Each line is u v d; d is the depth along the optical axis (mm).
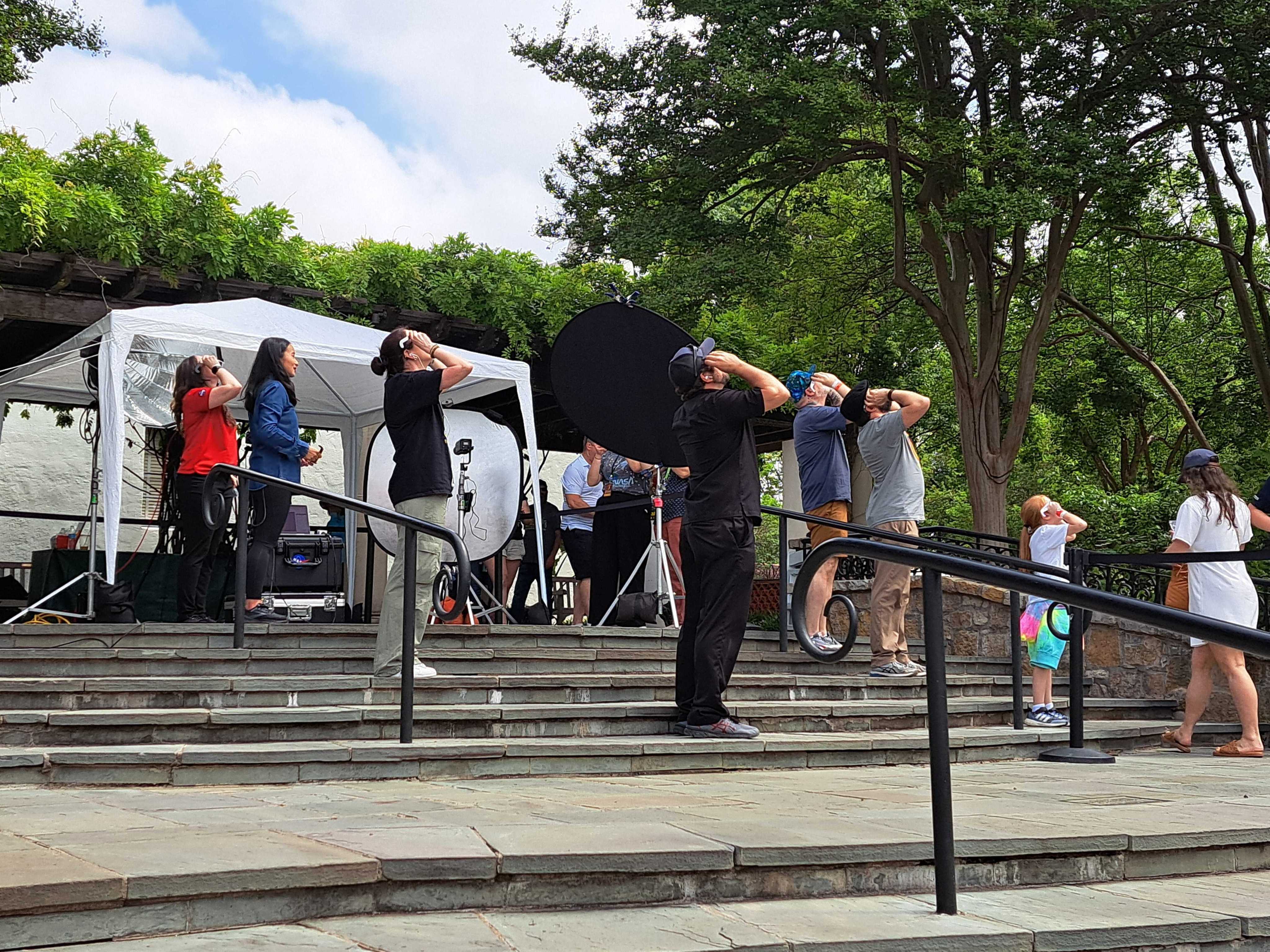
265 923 2377
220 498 6238
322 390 10086
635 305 6301
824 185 18594
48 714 4539
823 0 14328
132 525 13688
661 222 15289
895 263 15766
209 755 4238
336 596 9758
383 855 2549
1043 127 14578
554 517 10297
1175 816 3697
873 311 19391
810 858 2859
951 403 23656
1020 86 15367
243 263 10867
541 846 2727
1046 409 23672
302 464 7332
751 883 2814
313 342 8430
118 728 4605
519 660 6305
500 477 8562
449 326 12406
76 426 15227
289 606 9406
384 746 4594
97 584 7230
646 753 4883
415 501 5797
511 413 14547
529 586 9812
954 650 9547
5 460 14727
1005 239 17359
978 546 10109
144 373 8359
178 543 9047
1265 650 2191
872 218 18844
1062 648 6746
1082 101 15203
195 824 3062
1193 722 6500
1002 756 5898
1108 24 14359
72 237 9906
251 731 4805
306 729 4910
